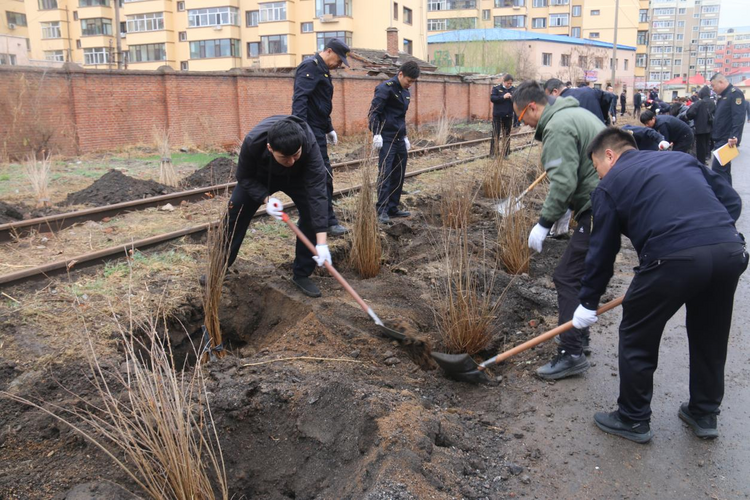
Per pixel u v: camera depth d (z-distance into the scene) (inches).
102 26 1918.1
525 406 148.7
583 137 154.3
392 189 296.7
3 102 536.1
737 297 221.3
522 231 237.9
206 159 567.5
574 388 156.5
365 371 156.9
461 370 156.7
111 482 110.7
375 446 120.8
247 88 732.0
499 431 137.0
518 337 187.8
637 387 129.5
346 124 833.5
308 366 153.8
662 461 125.9
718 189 129.7
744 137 952.3
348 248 243.4
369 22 1573.6
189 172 465.7
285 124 154.5
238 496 125.8
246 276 204.4
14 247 228.1
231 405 134.1
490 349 178.9
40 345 154.2
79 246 230.2
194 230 245.9
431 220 306.3
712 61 5620.1
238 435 132.6
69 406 132.1
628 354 129.4
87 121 597.9
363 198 223.5
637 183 122.5
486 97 1307.8
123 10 1811.0
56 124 573.6
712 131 414.6
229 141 720.3
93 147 605.9
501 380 161.9
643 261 123.2
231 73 711.1
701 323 128.4
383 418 127.3
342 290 207.0
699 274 116.6
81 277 196.9
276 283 202.7
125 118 630.5
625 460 126.2
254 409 135.4
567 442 132.5
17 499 108.7
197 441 126.0
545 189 343.3
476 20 2556.6
